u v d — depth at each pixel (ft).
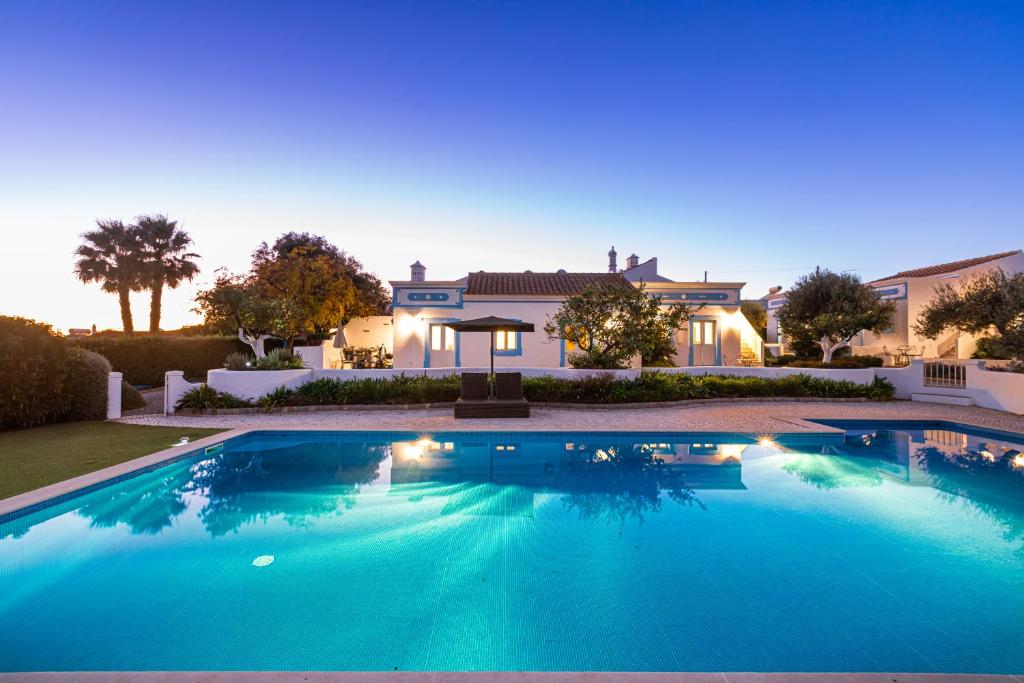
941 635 10.43
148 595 12.19
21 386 30.09
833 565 13.93
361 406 39.22
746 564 14.08
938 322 57.57
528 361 59.72
